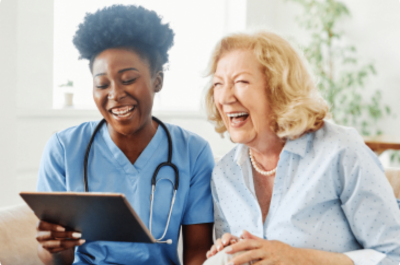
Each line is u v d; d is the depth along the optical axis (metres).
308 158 1.00
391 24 3.16
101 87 1.03
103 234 0.89
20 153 2.24
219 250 0.97
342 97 3.35
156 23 1.08
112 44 1.03
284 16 3.75
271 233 1.01
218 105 1.08
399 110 3.14
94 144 1.13
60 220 0.87
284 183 1.01
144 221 1.09
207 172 1.20
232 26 3.56
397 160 3.10
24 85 2.32
